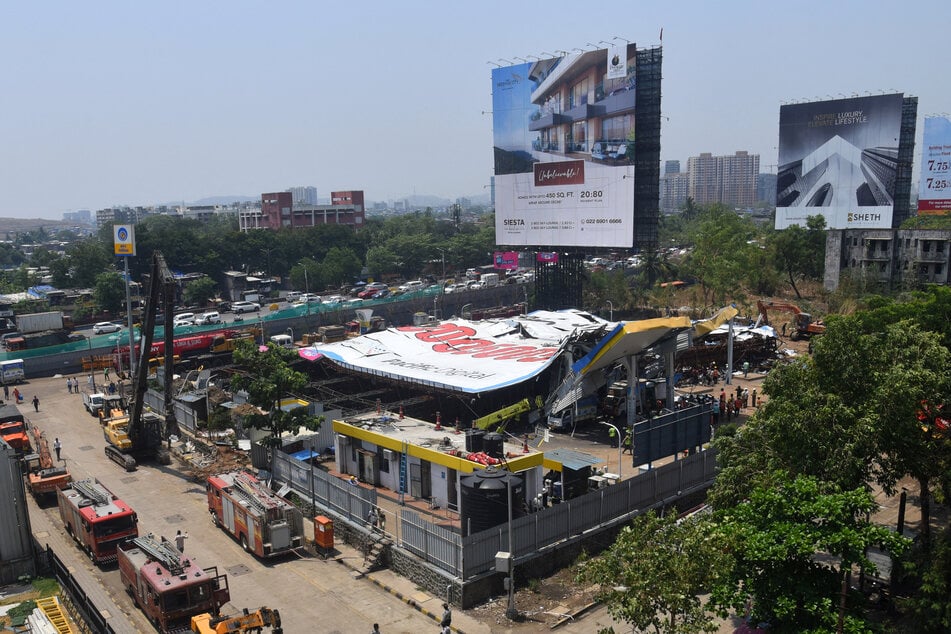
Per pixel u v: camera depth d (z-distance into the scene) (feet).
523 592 109.29
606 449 174.09
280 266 585.22
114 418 199.93
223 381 225.56
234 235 569.64
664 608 72.18
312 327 385.91
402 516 116.78
